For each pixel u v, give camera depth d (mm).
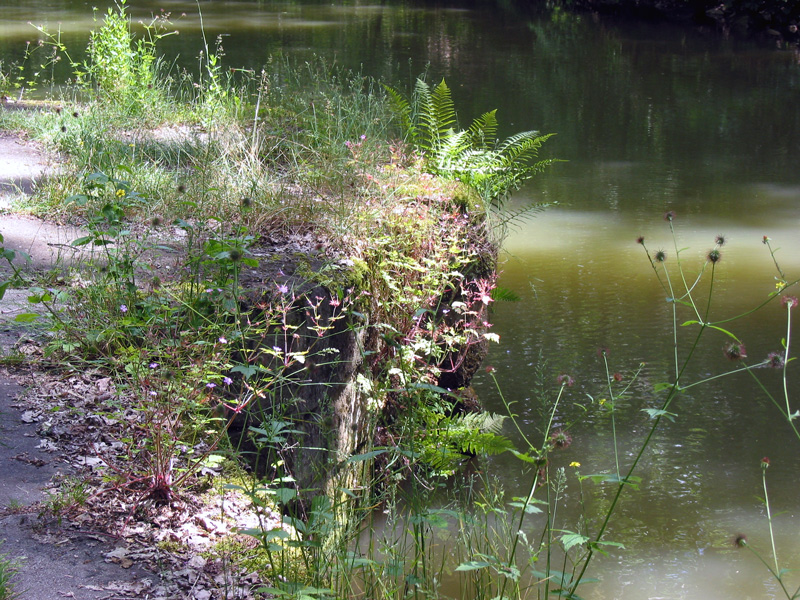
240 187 6191
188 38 19484
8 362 4074
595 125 14398
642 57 21328
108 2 26672
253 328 3891
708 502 4848
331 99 8617
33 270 4992
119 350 3984
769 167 12156
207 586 2887
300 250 5070
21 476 3342
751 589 4109
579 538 2697
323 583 2887
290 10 27688
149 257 5094
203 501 3377
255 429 3365
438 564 3842
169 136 8336
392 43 21188
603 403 3205
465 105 14930
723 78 18891
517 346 6734
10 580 2785
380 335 4801
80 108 9312
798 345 6719
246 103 9398
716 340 6859
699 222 9688
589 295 7684
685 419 5750
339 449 4234
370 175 6102
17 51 15812
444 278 5184
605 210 10117
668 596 4008
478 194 6625
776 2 25828
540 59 20344
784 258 8516
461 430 4688
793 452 5352
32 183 6777
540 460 2836
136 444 3580
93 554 2977
